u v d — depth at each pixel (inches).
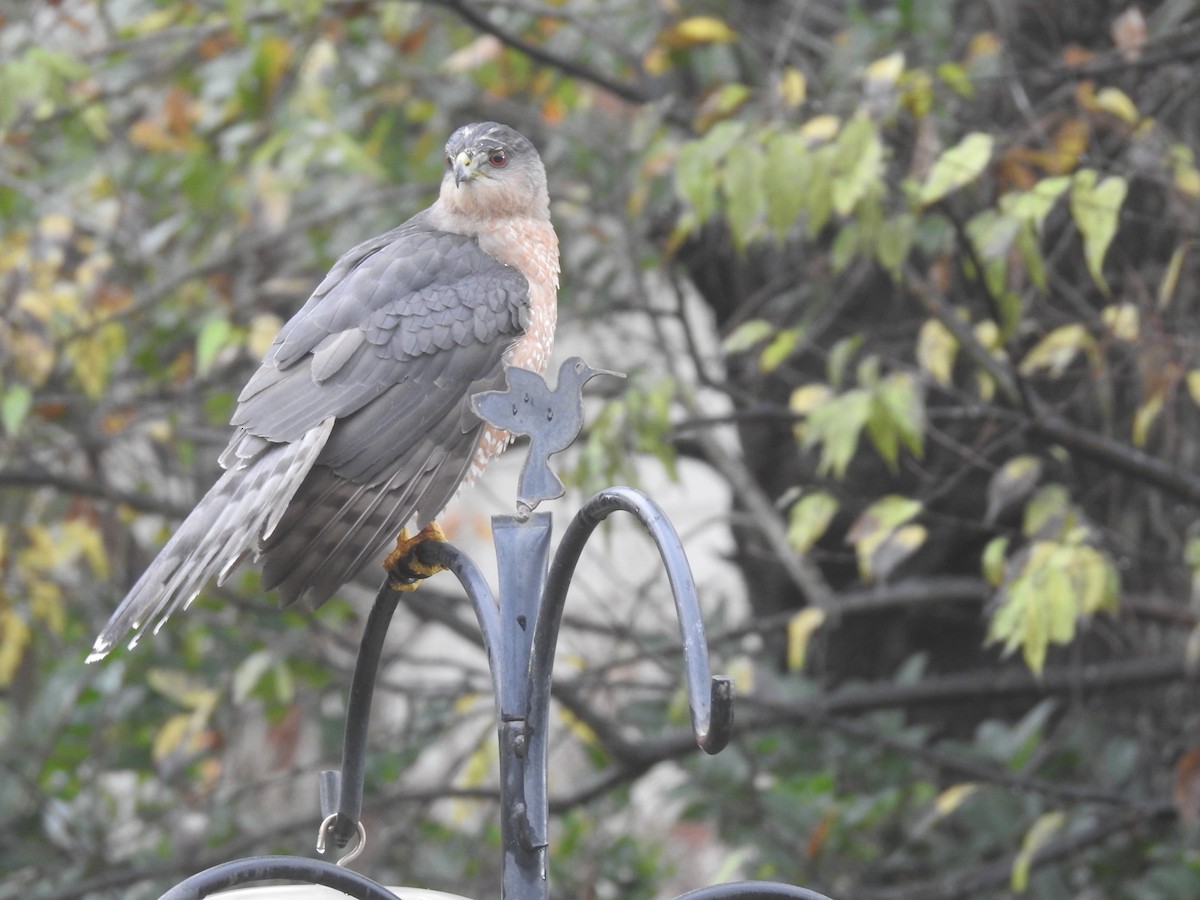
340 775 206.1
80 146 484.7
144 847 471.5
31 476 427.8
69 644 473.4
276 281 457.4
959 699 410.0
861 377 332.2
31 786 416.8
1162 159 343.0
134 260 469.4
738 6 486.6
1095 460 349.7
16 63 387.5
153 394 472.4
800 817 399.2
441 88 489.7
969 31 448.5
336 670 441.1
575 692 414.6
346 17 447.5
